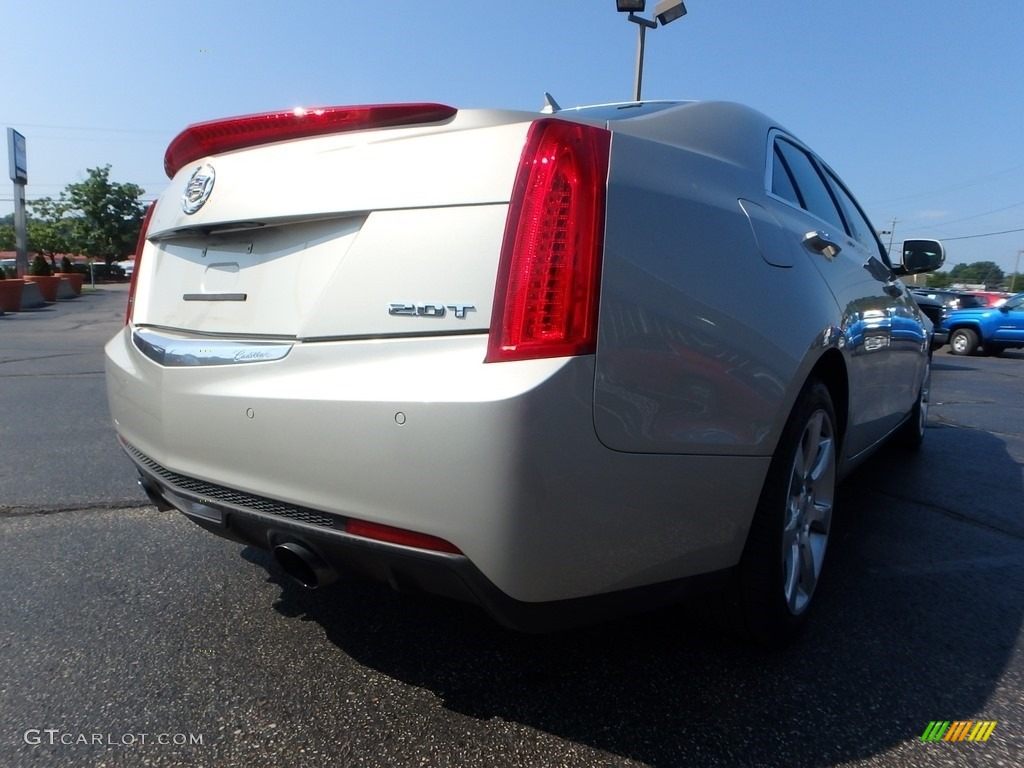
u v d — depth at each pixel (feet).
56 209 183.21
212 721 6.98
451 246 6.02
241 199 7.43
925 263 15.17
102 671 7.80
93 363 31.96
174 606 9.26
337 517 6.32
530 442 5.50
